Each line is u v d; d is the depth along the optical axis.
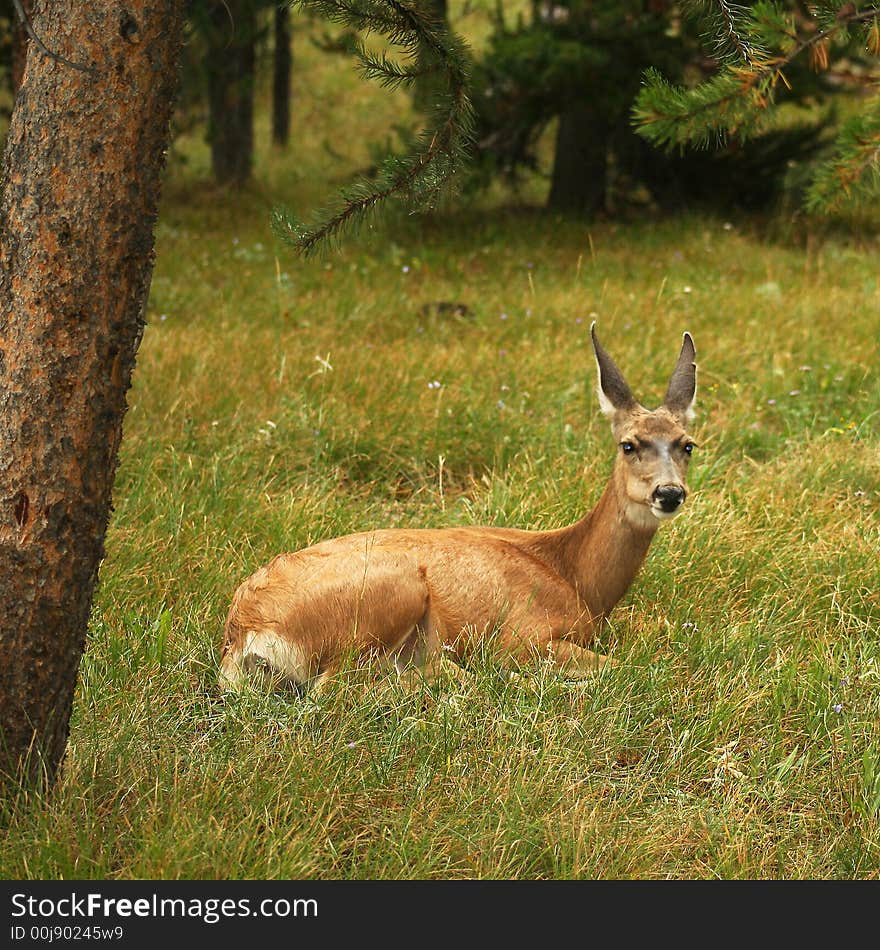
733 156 32.88
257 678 9.40
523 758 8.21
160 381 15.96
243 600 9.62
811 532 12.45
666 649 10.07
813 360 18.59
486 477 14.21
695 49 28.66
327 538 11.88
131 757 8.02
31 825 7.29
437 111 8.95
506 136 31.31
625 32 28.17
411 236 28.44
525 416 15.72
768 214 32.53
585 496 12.98
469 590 9.92
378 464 14.49
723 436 15.39
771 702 9.33
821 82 30.88
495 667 9.62
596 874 7.37
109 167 6.90
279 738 8.32
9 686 7.30
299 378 16.56
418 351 18.06
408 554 9.86
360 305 21.34
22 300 7.01
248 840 7.25
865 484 13.96
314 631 9.48
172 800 7.52
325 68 53.41
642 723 9.05
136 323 7.23
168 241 27.83
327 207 8.91
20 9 6.50
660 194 33.78
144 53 6.86
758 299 22.72
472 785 8.04
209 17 32.00
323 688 9.19
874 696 9.42
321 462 14.13
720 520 12.34
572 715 8.97
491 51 30.69
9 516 7.16
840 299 22.67
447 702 8.86
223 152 38.00
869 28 7.93
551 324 20.75
